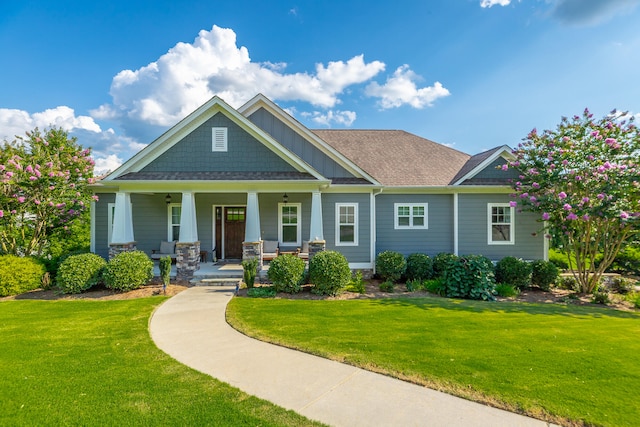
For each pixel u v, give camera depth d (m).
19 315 7.95
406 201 14.00
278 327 6.92
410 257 12.89
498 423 3.56
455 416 3.68
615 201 9.86
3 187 11.36
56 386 4.34
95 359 5.26
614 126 10.39
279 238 14.39
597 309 9.01
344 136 17.30
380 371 4.80
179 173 11.95
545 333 6.55
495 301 9.78
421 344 5.89
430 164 15.31
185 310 8.29
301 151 13.76
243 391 4.24
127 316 7.79
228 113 12.16
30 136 13.70
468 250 13.82
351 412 3.75
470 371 4.78
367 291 11.07
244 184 11.66
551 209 11.09
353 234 13.38
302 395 4.14
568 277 12.44
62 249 17.84
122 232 11.61
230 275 11.73
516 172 13.70
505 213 13.86
